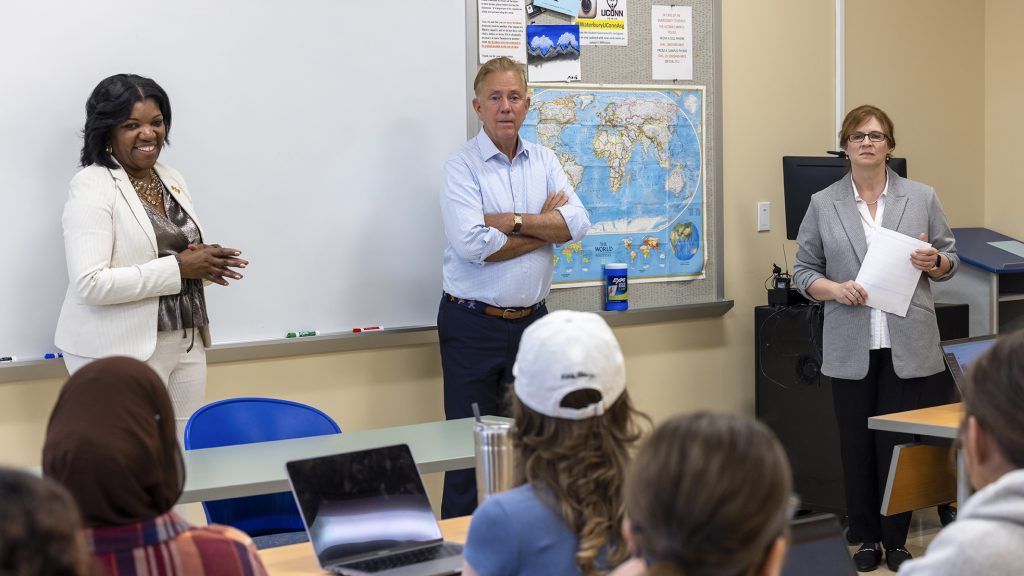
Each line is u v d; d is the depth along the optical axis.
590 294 4.32
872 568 3.79
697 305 4.54
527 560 1.45
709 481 0.92
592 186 4.29
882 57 5.04
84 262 2.99
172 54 3.46
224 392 3.61
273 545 2.55
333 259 3.77
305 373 3.75
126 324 3.07
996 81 5.35
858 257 3.72
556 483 1.47
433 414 4.01
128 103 3.03
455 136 3.98
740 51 4.64
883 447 3.71
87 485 1.28
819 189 4.51
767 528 0.92
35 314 3.29
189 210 3.24
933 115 5.23
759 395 4.54
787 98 4.79
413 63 3.87
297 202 3.69
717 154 4.58
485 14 4.00
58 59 3.29
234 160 3.58
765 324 4.48
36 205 3.28
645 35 4.36
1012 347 1.36
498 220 3.61
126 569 1.31
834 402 3.83
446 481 3.75
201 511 3.64
